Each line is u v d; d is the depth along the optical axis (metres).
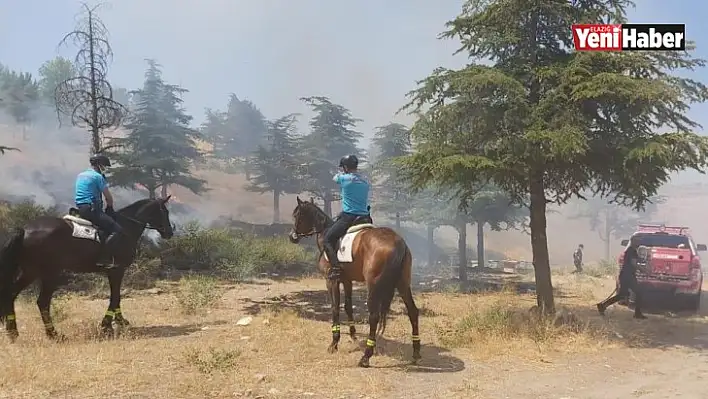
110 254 9.98
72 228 9.63
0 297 9.25
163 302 13.76
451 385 7.74
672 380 8.34
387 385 7.57
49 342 9.44
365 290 17.48
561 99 11.01
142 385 7.28
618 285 14.21
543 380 8.16
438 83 11.77
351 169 9.45
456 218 24.94
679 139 10.28
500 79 10.75
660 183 11.69
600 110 11.60
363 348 9.56
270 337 10.16
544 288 12.23
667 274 14.46
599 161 11.67
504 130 11.39
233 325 11.38
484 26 12.28
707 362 9.40
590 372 8.67
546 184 13.05
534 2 11.66
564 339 10.55
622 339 10.92
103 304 13.24
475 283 22.47
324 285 17.94
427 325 11.95
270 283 17.89
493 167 11.30
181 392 7.05
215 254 19.48
